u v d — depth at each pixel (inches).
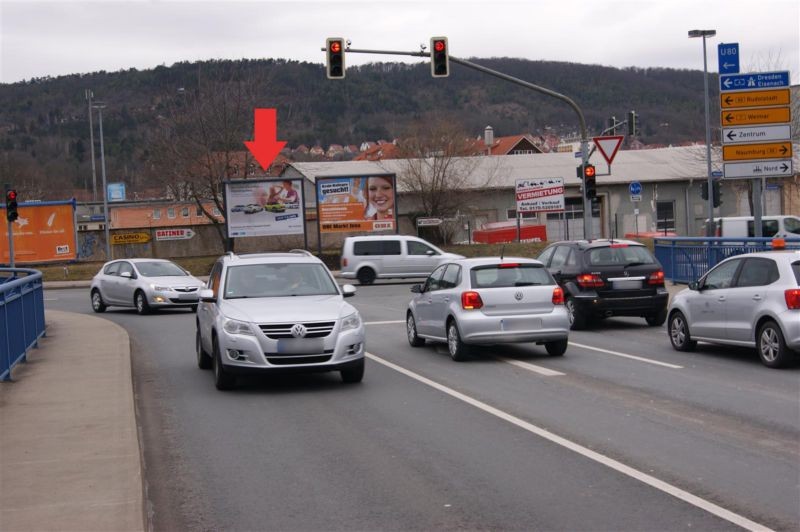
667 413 371.6
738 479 268.2
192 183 1790.1
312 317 438.0
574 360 538.0
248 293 482.9
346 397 428.8
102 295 1019.3
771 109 832.3
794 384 434.6
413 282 1408.7
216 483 279.4
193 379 502.0
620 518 233.5
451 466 291.7
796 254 486.9
